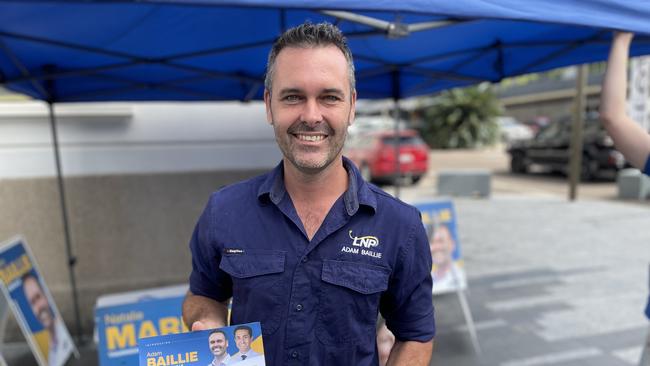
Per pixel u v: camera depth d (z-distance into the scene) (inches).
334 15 75.8
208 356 48.4
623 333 145.2
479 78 137.7
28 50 97.7
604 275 200.8
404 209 51.9
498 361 130.0
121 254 153.5
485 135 946.7
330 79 46.2
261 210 51.2
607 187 447.2
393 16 86.7
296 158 47.7
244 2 50.4
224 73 120.3
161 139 153.8
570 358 130.9
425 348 53.4
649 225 292.5
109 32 89.5
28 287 117.6
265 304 49.3
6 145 142.6
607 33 101.7
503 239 264.7
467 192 406.6
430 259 53.8
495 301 173.2
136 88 129.3
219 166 158.9
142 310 114.3
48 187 146.3
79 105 144.6
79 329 143.9
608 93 73.1
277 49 48.1
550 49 117.3
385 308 55.4
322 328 49.3
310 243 49.6
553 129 522.6
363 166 449.7
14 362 131.9
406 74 156.1
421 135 985.5
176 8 81.5
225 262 50.4
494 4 58.7
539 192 434.0
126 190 152.2
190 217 157.8
